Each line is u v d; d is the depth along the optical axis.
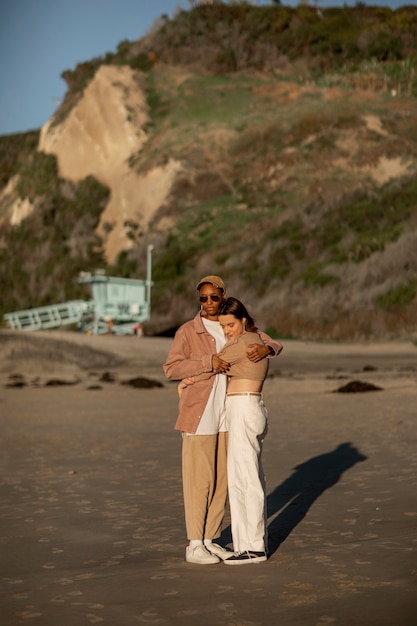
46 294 74.31
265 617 4.34
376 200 67.31
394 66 96.69
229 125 87.81
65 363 31.39
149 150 87.19
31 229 84.06
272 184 77.94
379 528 6.31
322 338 46.44
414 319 46.03
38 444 12.01
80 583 5.20
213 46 103.38
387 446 10.53
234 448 5.84
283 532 6.45
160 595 4.86
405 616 4.20
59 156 91.50
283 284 57.78
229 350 5.89
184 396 6.02
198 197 78.31
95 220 82.75
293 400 17.62
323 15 112.38
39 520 7.14
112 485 8.66
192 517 5.81
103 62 106.00
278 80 98.69
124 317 55.28
